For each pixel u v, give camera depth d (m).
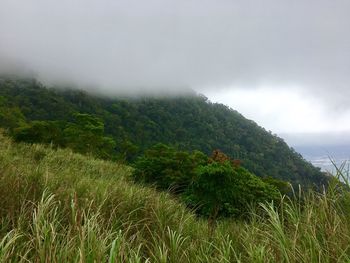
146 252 4.44
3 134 16.97
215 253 4.24
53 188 5.77
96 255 3.24
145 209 5.79
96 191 5.97
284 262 3.38
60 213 4.74
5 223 4.33
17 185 5.39
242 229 5.10
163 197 6.75
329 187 4.02
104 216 5.12
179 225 5.24
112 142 26.80
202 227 5.83
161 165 13.38
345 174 3.98
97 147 24.92
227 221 6.22
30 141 18.09
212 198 10.53
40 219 3.79
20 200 4.86
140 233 4.90
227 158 15.79
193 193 11.10
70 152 14.82
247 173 13.12
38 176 6.14
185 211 6.86
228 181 10.98
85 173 10.02
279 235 3.64
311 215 3.86
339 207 3.96
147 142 98.81
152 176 13.13
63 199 5.34
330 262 3.29
